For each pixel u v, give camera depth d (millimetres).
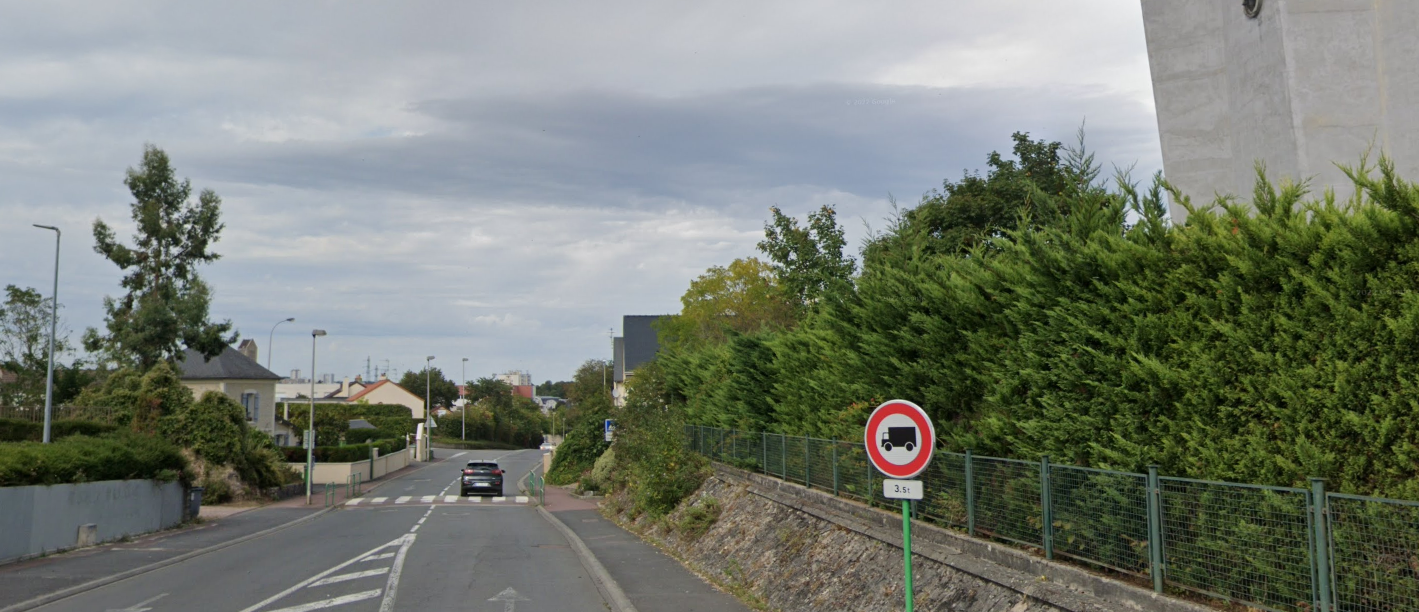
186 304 51062
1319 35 10219
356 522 30594
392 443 71625
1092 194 9477
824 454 15531
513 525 28750
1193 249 7406
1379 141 10000
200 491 29953
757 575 14578
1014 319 9617
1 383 50250
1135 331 7824
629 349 88188
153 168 52594
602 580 15695
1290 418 6426
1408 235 5832
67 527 21172
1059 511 8617
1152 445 7699
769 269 45344
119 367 50406
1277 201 6973
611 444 42969
